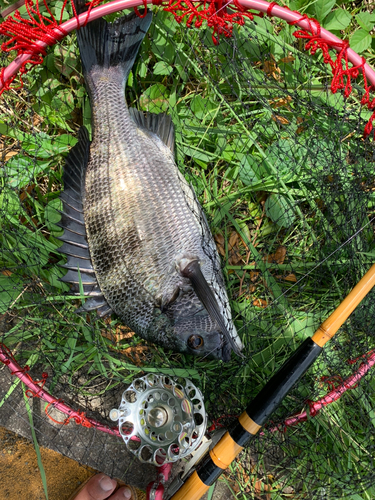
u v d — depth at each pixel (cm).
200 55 41
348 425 41
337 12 42
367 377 41
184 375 39
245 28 40
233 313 42
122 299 39
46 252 42
